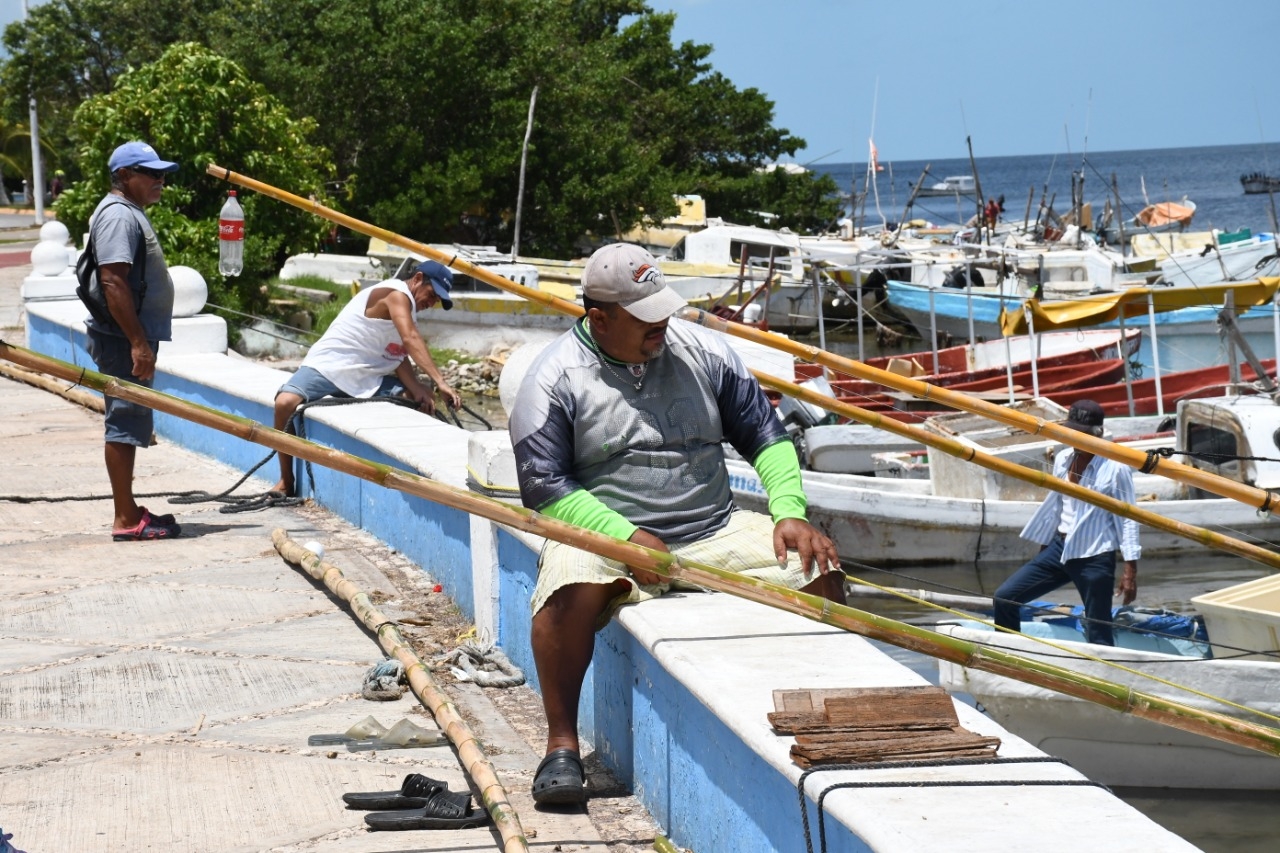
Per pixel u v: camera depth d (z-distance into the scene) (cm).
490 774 423
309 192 2211
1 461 1030
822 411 1603
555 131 3303
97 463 1029
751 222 4491
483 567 598
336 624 632
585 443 446
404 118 3156
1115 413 2023
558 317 2559
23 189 6588
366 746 483
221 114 2158
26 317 1616
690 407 453
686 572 368
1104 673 715
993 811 280
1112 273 3198
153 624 630
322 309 2380
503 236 3444
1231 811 712
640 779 438
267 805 429
